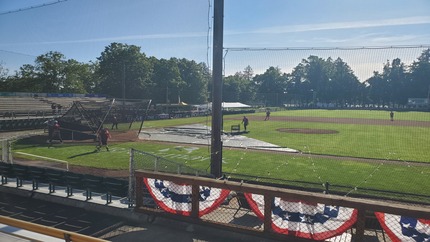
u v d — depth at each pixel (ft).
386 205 17.42
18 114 106.52
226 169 47.32
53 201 28.48
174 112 173.99
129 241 21.01
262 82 293.84
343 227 18.62
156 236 21.66
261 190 20.25
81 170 44.42
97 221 24.38
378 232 22.16
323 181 40.32
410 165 51.42
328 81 177.37
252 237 20.62
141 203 24.64
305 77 197.98
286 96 204.74
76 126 78.18
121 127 104.88
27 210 26.71
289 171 46.19
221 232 21.54
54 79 200.44
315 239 19.20
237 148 68.33
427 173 45.80
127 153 59.06
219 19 32.22
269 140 82.23
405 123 127.65
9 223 16.69
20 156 53.52
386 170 47.52
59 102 134.00
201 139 81.35
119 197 28.19
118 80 209.56
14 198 29.58
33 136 79.00
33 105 122.72
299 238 19.42
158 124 125.90
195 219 22.43
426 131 101.86
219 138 34.22
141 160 51.03
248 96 257.96
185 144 72.59
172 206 23.48
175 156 57.26
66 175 28.66
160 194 23.98
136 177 24.57
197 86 247.91
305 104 187.62
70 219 24.82
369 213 21.75
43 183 32.78
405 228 17.43
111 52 214.07
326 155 60.13
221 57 32.99
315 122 136.26
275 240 20.01
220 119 34.04
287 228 19.89
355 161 54.39
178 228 22.71
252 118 161.48
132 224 23.67
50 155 56.54
